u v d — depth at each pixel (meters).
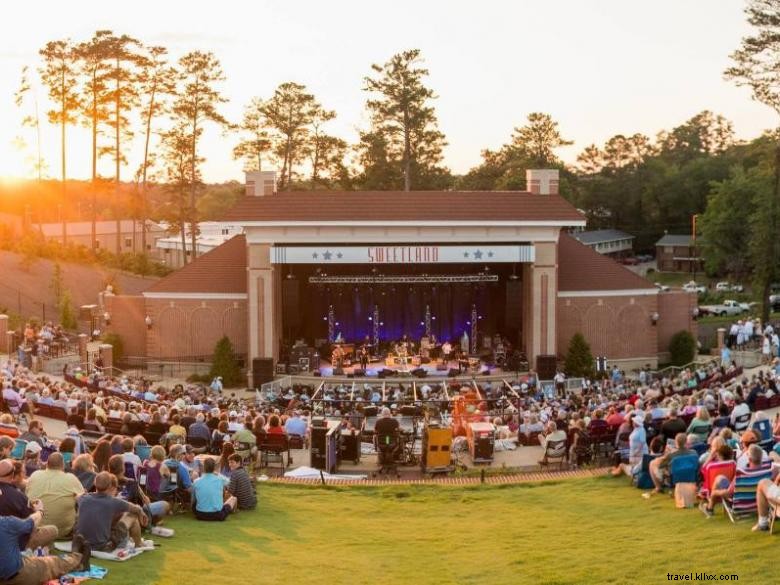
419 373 58.28
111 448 20.69
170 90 101.88
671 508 21.44
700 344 73.25
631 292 63.88
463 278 62.09
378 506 24.94
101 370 55.81
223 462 23.59
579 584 16.03
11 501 14.77
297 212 59.50
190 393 46.09
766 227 88.81
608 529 20.25
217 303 63.38
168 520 20.64
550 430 30.81
